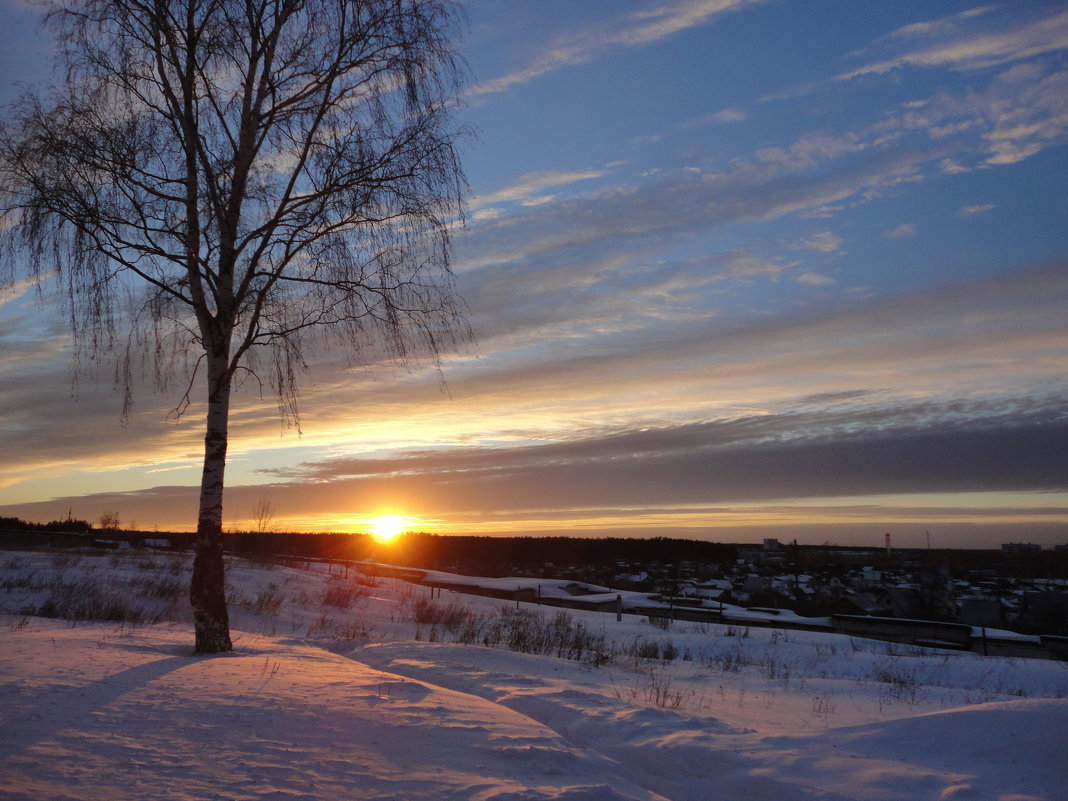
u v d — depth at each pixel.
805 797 5.05
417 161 11.12
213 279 10.98
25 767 4.32
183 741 5.12
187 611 19.30
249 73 11.09
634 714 7.22
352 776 4.64
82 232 10.27
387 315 11.28
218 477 10.63
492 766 5.06
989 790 4.85
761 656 17.33
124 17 10.57
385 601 26.59
